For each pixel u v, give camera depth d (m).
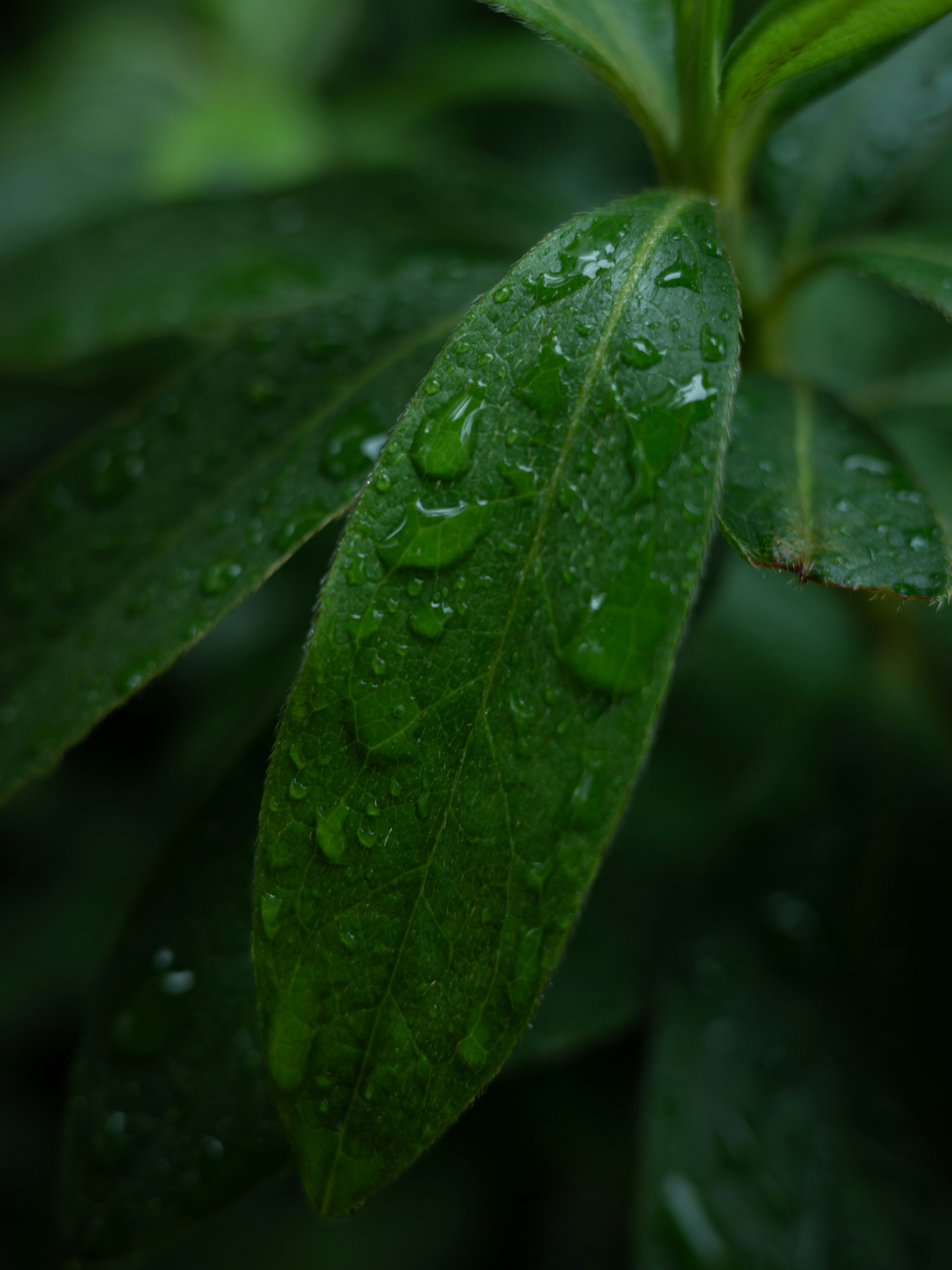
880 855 0.18
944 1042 0.17
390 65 0.30
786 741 0.20
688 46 0.14
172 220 0.18
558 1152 0.24
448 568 0.12
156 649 0.14
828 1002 0.17
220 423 0.15
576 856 0.12
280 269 0.18
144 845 0.27
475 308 0.13
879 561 0.13
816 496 0.14
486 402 0.13
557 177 0.27
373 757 0.12
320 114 0.28
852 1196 0.16
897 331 0.23
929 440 0.24
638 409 0.13
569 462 0.13
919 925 0.18
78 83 0.30
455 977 0.12
